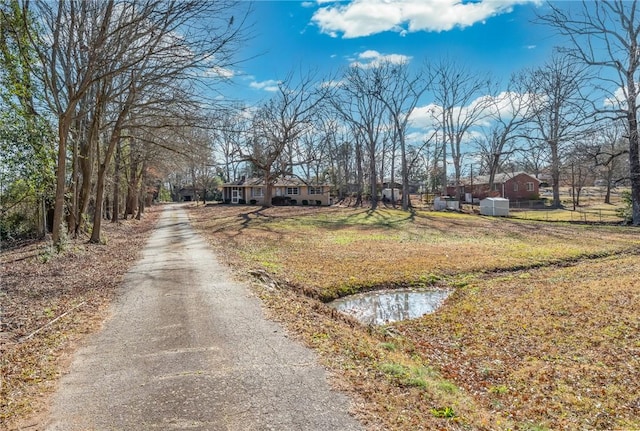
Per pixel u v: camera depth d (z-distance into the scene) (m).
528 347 7.66
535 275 13.99
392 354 6.71
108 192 30.05
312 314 8.47
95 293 9.67
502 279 13.61
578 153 19.12
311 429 4.11
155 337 6.77
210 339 6.66
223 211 44.00
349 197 61.09
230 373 5.39
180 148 17.75
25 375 5.38
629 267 13.92
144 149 27.34
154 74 14.79
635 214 27.36
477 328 8.95
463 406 4.95
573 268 14.76
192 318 7.77
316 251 18.61
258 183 56.28
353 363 5.79
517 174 58.53
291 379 5.22
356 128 53.50
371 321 9.97
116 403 4.66
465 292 12.33
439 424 4.35
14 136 15.10
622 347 7.24
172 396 4.80
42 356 6.00
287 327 7.27
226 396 4.79
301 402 4.65
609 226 27.16
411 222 31.22
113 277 11.52
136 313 8.11
